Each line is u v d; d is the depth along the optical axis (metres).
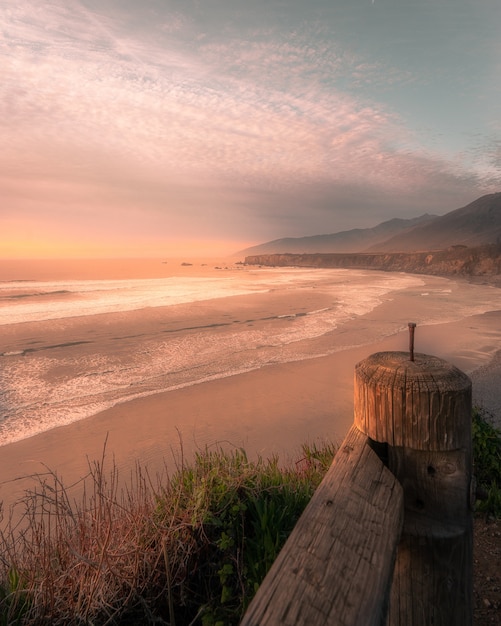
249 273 135.38
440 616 1.38
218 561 2.67
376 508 1.19
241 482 3.16
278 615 0.86
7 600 2.34
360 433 1.53
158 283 82.44
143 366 20.05
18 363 20.94
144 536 2.61
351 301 47.34
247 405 14.41
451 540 1.35
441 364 1.45
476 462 5.12
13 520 7.29
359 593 0.91
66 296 54.66
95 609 2.25
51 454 10.95
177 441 11.56
